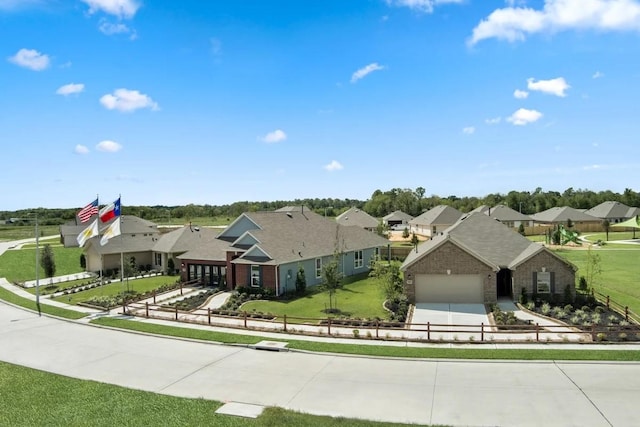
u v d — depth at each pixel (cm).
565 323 2828
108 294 4306
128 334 2831
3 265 6406
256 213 4800
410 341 2488
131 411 1653
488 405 1634
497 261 3638
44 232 11981
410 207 14475
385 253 6175
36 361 2316
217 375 2038
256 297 3894
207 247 4853
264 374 2036
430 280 3503
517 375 1920
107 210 4284
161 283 4866
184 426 1519
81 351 2477
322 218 5434
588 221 10031
